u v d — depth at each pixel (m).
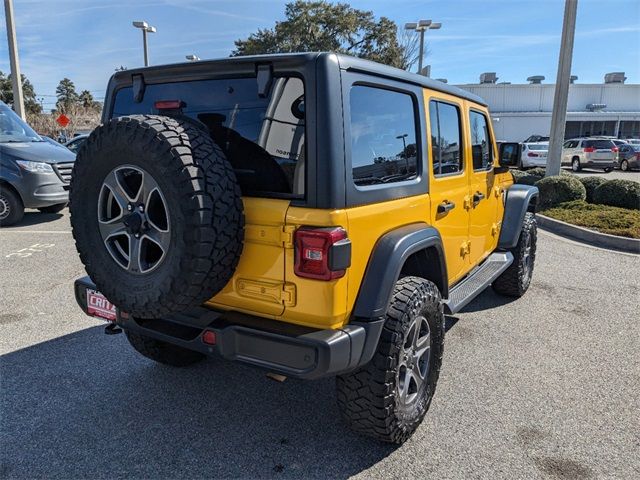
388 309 2.53
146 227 2.29
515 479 2.54
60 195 9.42
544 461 2.67
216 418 3.05
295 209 2.24
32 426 2.94
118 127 2.26
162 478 2.53
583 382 3.53
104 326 4.44
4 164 8.82
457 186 3.61
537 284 5.86
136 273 2.36
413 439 2.86
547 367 3.76
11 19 15.42
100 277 2.48
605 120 39.16
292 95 2.29
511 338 4.29
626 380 3.57
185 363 3.68
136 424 2.98
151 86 2.82
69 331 4.33
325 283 2.21
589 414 3.13
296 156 2.27
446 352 4.00
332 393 3.37
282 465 2.63
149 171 2.19
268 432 2.92
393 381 2.55
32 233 8.36
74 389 3.37
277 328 2.32
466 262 4.02
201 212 2.12
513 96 39.06
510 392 3.38
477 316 4.82
